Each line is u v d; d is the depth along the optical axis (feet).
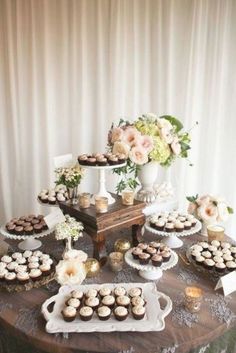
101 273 5.07
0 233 5.67
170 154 6.08
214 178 8.98
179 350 3.66
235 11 8.00
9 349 4.63
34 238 5.86
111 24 8.41
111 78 8.75
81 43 8.57
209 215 6.03
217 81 8.36
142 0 8.31
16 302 4.38
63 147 9.46
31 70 8.82
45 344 3.70
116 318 3.91
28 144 9.47
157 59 8.56
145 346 3.62
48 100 8.97
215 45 8.21
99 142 9.23
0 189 9.79
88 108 9.12
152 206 6.29
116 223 5.28
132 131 5.80
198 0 7.97
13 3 8.53
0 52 8.86
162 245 5.08
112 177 8.92
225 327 3.97
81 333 3.81
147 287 4.50
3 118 9.32
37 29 8.63
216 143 8.74
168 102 8.68
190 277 4.99
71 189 5.56
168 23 8.24
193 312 4.17
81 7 8.36
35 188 9.68
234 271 4.78
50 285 4.75
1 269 4.72
